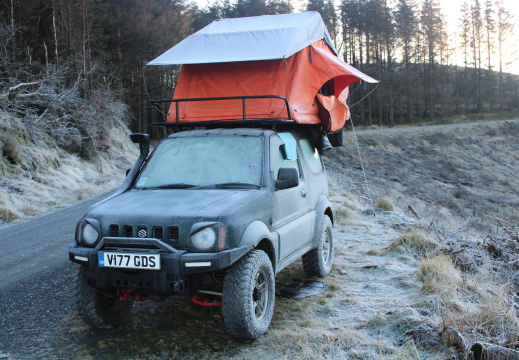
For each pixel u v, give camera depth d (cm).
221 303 418
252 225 413
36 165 1866
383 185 4281
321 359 371
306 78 605
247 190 451
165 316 488
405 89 8506
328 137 742
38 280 650
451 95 9400
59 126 2406
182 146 515
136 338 432
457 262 620
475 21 9788
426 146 6334
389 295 521
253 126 560
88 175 2222
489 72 9631
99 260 389
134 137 534
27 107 2272
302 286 568
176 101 558
